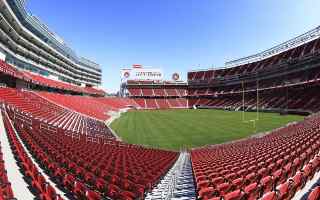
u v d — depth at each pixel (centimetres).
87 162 1409
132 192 957
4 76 4541
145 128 4506
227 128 4197
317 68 6356
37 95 4984
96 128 4162
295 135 2159
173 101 11025
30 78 5128
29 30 5838
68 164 1247
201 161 1741
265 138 2722
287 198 700
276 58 8106
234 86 9631
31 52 6056
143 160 1755
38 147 1471
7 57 5022
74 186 909
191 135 3716
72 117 4534
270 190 821
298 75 6788
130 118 6234
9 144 1576
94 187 1027
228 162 1486
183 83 11662
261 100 7394
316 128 2209
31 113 3347
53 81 6850
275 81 7538
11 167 1171
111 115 6394
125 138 3606
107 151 2014
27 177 1045
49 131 2494
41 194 799
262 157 1425
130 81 11825
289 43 7694
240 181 900
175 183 1261
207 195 822
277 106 6444
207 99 10338
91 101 7400
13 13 4609
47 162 1199
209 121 5250
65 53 8281
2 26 4559
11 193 757
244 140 3017
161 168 1507
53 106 4697
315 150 1281
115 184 1038
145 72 12231
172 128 4431
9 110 2772
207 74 11262
